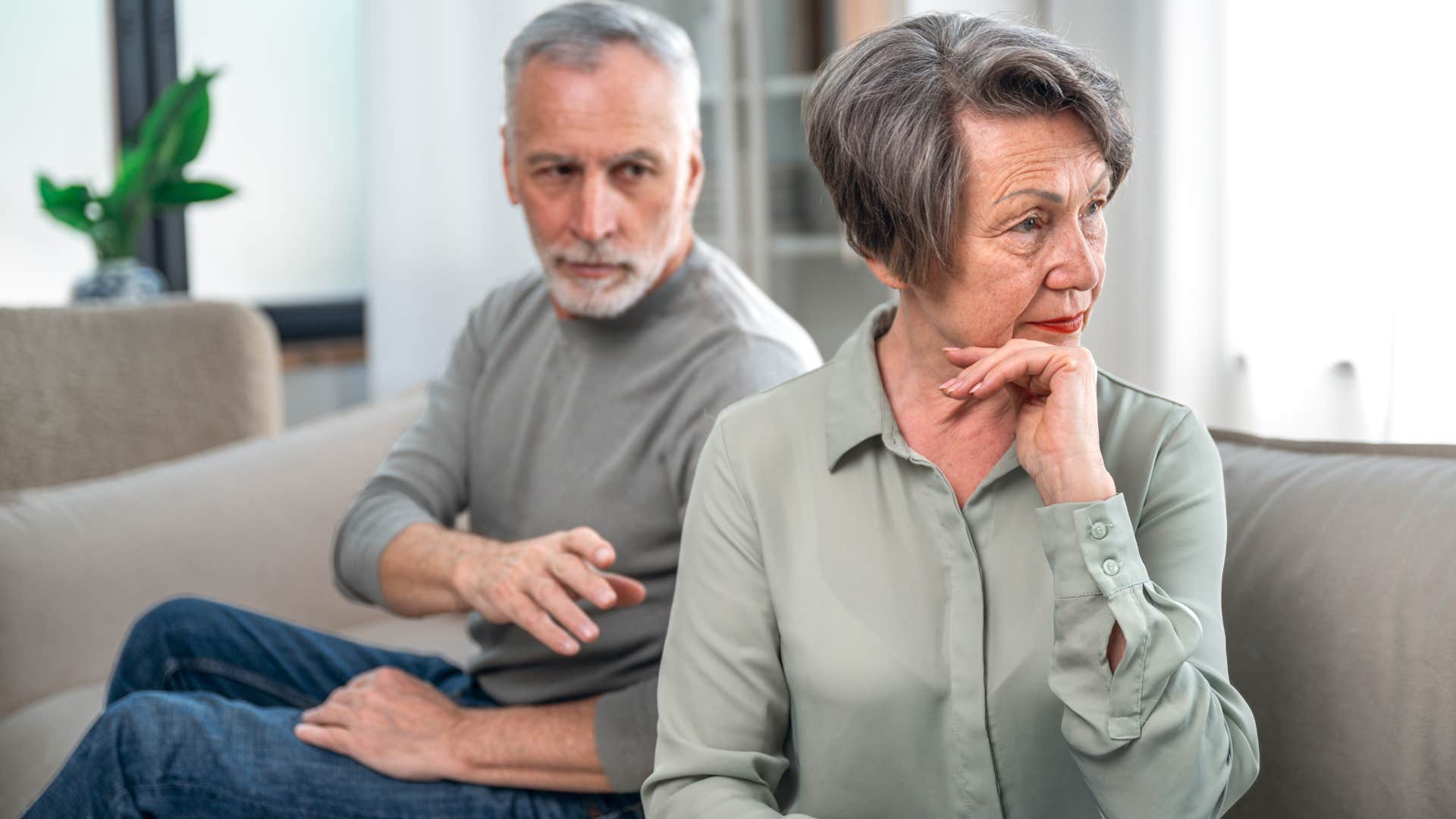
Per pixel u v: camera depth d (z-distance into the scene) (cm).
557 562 118
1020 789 94
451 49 291
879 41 93
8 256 297
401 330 296
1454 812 95
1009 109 87
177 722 118
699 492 104
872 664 94
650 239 131
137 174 271
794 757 102
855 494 99
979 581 94
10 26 294
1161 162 200
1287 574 108
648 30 132
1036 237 90
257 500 204
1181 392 202
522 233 292
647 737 117
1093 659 86
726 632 100
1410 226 174
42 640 183
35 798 160
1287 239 189
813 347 140
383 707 124
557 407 140
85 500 196
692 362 131
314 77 330
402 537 136
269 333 260
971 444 98
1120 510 88
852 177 93
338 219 337
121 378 243
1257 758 90
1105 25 201
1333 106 183
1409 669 98
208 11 315
